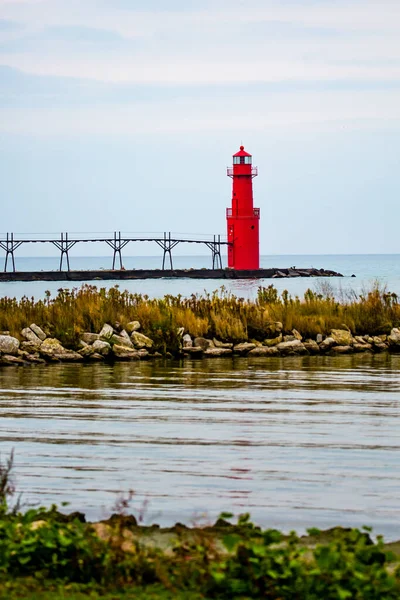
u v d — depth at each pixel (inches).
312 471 1363.2
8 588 794.2
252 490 1253.1
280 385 2315.5
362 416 1830.7
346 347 3198.8
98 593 788.0
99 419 1790.1
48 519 974.4
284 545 969.5
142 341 3051.2
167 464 1401.3
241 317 3287.4
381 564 852.0
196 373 2583.7
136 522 1075.3
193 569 826.8
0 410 1898.4
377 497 1222.9
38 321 3110.2
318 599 768.3
